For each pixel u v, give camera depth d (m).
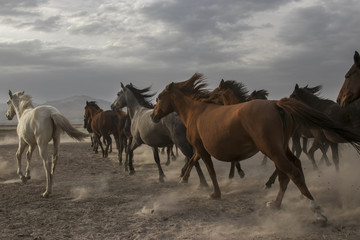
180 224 5.19
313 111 4.76
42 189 8.30
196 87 6.88
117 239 4.66
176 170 11.36
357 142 4.75
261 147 4.97
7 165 12.91
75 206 6.52
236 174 9.78
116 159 15.10
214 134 5.66
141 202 6.73
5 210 6.29
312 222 4.89
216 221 5.29
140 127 9.32
